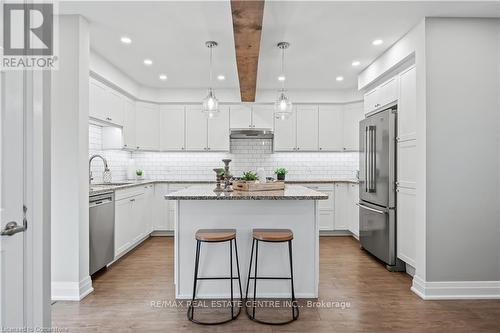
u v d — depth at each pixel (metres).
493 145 2.73
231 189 3.16
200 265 2.70
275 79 4.78
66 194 2.67
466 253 2.72
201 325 2.21
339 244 4.62
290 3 2.54
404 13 2.68
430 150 2.71
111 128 4.45
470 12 2.65
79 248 2.67
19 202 1.53
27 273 1.58
